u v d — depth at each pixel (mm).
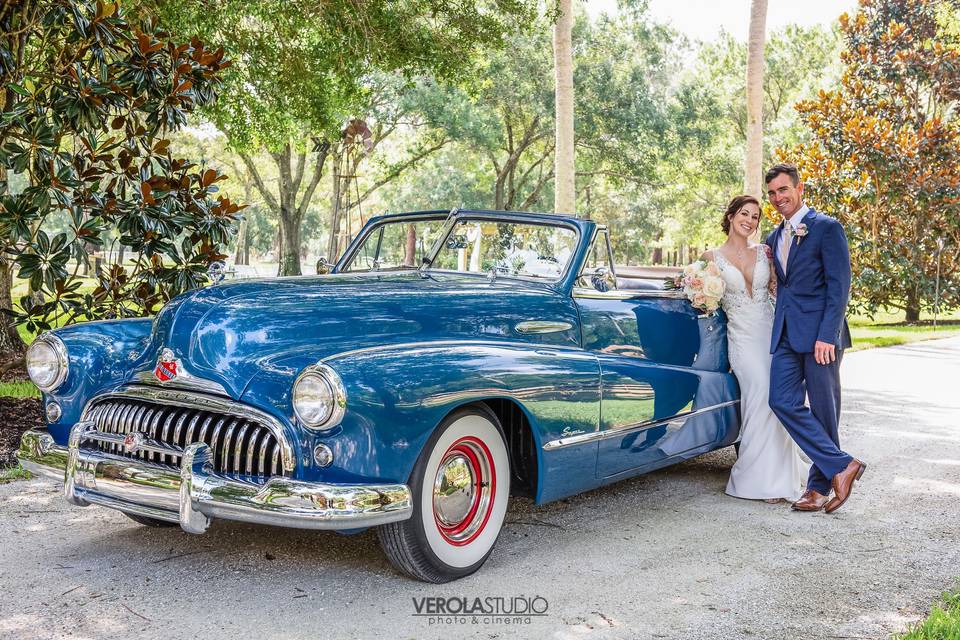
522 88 27672
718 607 3295
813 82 34562
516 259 4633
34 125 6051
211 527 4176
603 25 29312
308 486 2979
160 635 2932
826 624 3145
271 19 10594
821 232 4695
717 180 35781
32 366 3826
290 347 3379
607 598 3369
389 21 10164
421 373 3270
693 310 5074
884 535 4293
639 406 4406
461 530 3566
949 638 2883
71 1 5945
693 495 5082
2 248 6367
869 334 16797
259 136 13461
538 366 3781
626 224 43656
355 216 32094
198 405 3264
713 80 39281
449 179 33219
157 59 6391
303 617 3117
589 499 4945
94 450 3479
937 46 21812
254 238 61719
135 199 6574
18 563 3607
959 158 20719
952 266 21219
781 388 4773
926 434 6875
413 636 2975
